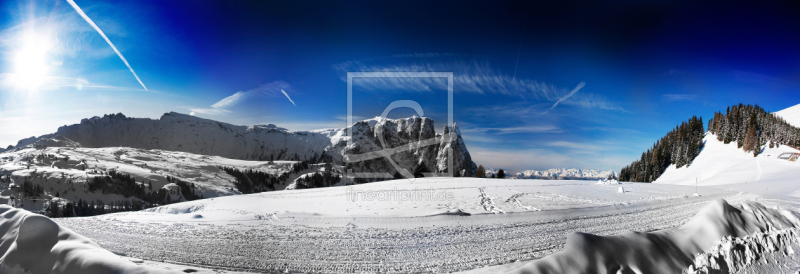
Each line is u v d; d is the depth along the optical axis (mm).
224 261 6973
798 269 5000
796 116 96562
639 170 100312
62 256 4133
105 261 3906
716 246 4770
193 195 126125
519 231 10125
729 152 79938
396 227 10742
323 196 22922
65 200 100188
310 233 9766
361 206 16484
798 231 6023
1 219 5336
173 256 7328
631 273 3740
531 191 24375
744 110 91812
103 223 11297
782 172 50312
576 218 12562
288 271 6398
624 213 13898
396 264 6848
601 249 3828
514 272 3619
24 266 4293
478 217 12773
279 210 15188
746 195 23797
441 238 9156
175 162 177250
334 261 7031
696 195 22875
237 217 12656
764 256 5207
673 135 103312
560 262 3660
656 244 4270
